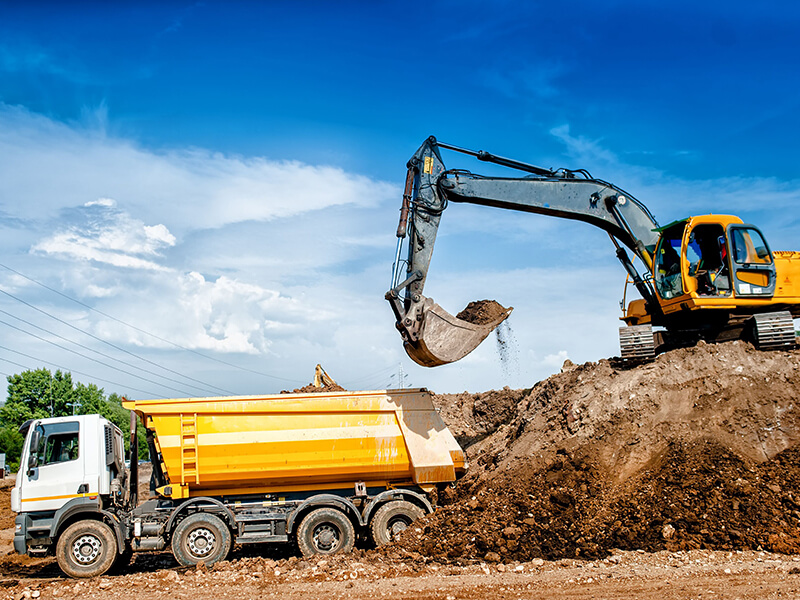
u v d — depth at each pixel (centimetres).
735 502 1045
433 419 1284
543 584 857
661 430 1239
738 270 1413
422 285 1309
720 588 804
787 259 1459
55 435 1178
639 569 897
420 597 827
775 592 780
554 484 1179
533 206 1459
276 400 1236
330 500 1208
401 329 1248
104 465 1192
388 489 1275
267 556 1272
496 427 1850
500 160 1471
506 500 1165
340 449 1239
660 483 1117
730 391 1264
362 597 839
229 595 884
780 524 998
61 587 978
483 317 1412
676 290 1450
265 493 1255
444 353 1255
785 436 1187
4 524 2136
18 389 5400
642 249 1525
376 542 1210
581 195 1506
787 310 1474
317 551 1188
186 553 1162
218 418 1219
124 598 899
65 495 1155
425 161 1370
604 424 1275
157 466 1238
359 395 1265
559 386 1474
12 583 1045
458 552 1050
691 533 1003
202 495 1241
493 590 841
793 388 1245
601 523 1067
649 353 1435
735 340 1425
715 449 1166
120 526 1166
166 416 1212
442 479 1267
